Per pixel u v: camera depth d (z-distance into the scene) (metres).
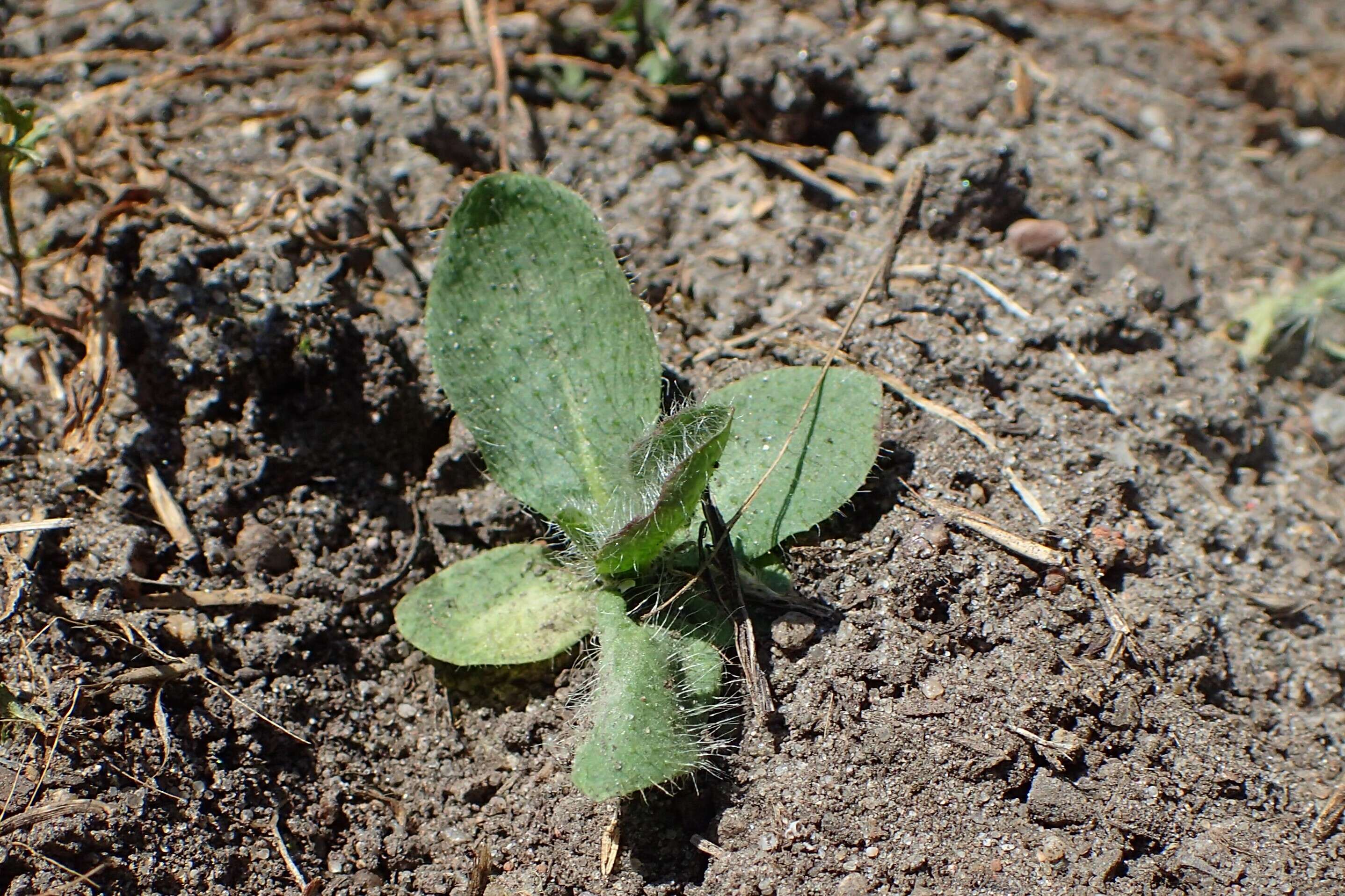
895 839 0.23
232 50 0.28
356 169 0.27
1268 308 0.27
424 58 0.28
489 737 0.24
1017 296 0.26
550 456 0.24
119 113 0.27
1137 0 0.31
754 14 0.28
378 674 0.24
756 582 0.24
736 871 0.23
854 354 0.25
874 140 0.28
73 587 0.24
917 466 0.25
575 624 0.24
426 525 0.25
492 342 0.24
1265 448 0.26
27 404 0.25
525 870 0.23
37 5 0.29
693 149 0.28
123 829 0.23
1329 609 0.25
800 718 0.23
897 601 0.24
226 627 0.24
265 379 0.25
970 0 0.30
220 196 0.26
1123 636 0.24
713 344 0.26
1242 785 0.23
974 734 0.23
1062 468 0.25
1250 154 0.29
